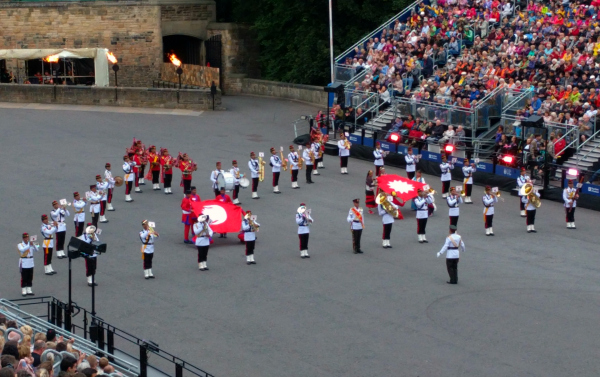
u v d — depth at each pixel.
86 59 77.75
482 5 62.31
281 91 72.88
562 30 55.84
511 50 55.94
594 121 48.38
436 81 56.94
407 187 43.38
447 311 31.16
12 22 76.50
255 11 77.69
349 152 53.94
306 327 29.80
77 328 30.00
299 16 72.88
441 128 52.69
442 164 46.94
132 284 33.88
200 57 78.56
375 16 68.50
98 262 36.25
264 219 42.28
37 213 42.28
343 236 39.88
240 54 77.56
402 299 32.28
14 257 36.78
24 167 50.22
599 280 34.47
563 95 50.56
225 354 27.75
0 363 19.27
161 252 37.69
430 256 37.28
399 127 54.59
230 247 38.50
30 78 76.25
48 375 18.91
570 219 41.09
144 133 58.84
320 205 44.59
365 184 48.06
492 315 30.83
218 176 44.47
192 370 26.48
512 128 50.41
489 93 52.75
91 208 40.16
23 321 27.02
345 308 31.44
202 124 61.97
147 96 67.19
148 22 75.31
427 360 27.31
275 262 36.41
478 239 39.62
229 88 76.62
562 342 28.67
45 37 76.38
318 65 70.06
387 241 38.31
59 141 56.28
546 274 35.09
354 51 64.31
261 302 32.03
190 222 38.62
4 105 67.31
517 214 43.66
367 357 27.53
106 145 55.50
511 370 26.69
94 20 75.56
